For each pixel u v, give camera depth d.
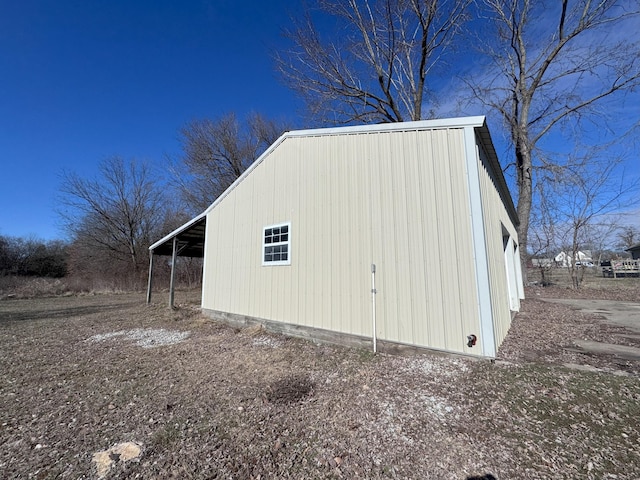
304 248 5.92
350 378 3.71
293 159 6.37
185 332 6.99
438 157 4.42
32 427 2.79
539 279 18.55
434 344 4.20
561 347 4.63
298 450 2.33
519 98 14.12
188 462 2.22
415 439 2.39
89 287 18.20
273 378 3.85
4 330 7.43
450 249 4.19
